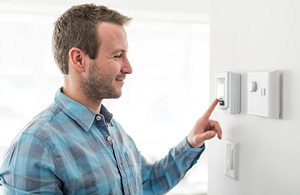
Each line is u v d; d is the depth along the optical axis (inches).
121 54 32.2
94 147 30.7
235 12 32.7
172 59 96.0
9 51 80.5
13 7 77.0
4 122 81.4
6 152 28.6
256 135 29.9
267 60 28.0
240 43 32.0
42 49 82.6
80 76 31.3
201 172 88.8
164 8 86.8
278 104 26.5
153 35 93.3
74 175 27.8
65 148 28.3
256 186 30.1
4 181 27.5
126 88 92.2
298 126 24.6
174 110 97.3
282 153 26.5
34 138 27.1
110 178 30.4
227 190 35.3
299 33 24.2
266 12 27.9
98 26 30.1
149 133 95.0
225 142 35.1
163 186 41.9
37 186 26.1
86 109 31.4
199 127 36.0
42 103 84.0
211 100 38.1
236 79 32.3
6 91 81.3
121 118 92.4
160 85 95.4
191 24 95.0
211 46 37.9
